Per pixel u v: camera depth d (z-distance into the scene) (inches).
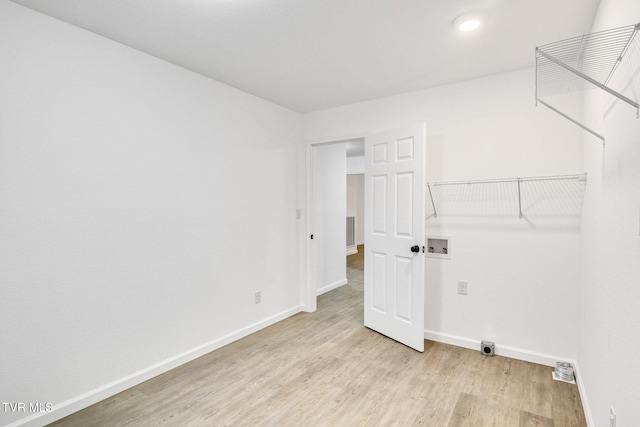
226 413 79.7
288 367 102.0
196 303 108.7
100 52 84.3
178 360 102.5
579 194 96.3
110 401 84.4
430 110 120.0
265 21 77.2
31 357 73.7
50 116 75.9
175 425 75.5
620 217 53.0
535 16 73.8
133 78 91.1
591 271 77.5
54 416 76.4
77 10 72.9
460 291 115.3
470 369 99.8
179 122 102.8
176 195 102.3
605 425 59.2
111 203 87.0
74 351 80.4
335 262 201.3
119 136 88.4
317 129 149.9
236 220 122.4
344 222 209.5
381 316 127.4
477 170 111.3
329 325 137.6
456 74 107.8
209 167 112.3
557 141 99.1
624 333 49.0
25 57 72.1
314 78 111.7
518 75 104.4
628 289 47.8
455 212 115.6
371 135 131.3
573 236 97.5
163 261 99.0
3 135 69.5
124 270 89.8
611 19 58.5
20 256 72.0
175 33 83.0
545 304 101.8
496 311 109.5
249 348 115.5
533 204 102.9
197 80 108.0
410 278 114.7
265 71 106.4
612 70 57.6
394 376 96.3
